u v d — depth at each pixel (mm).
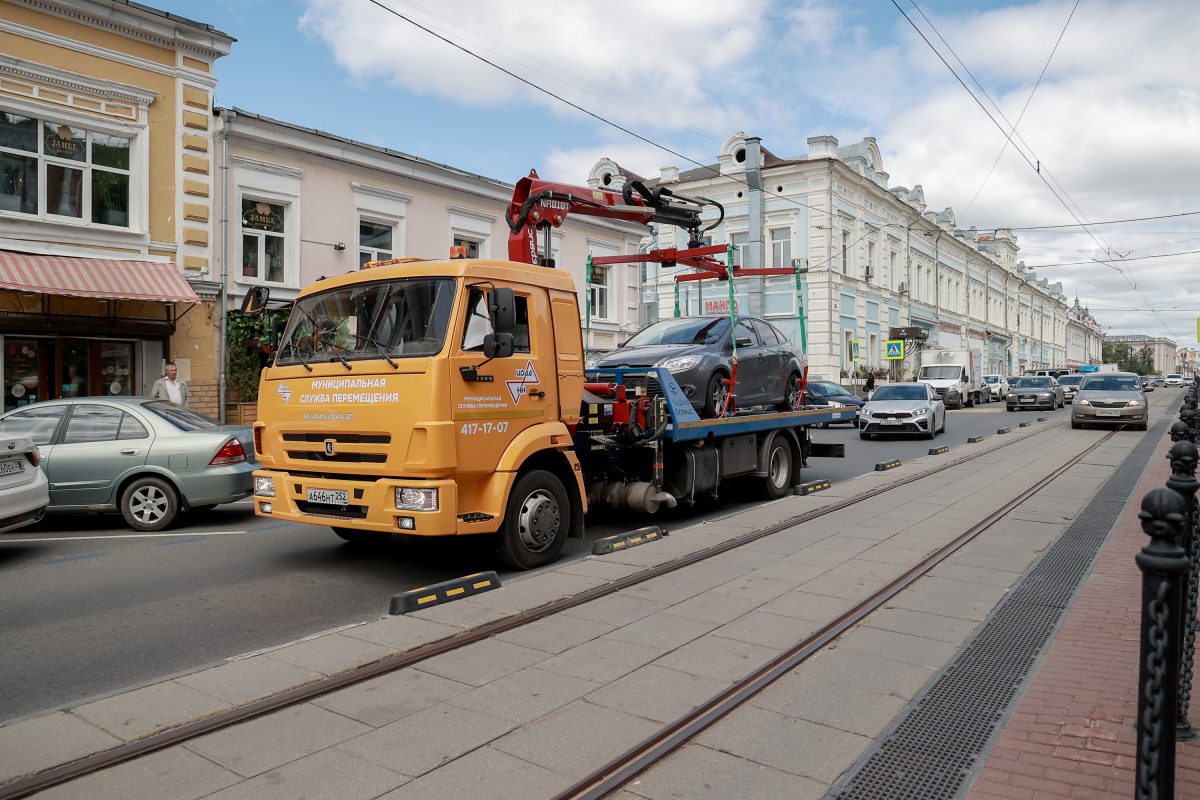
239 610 6164
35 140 14023
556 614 5773
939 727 3947
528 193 9414
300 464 6969
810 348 36625
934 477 13086
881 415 22141
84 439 9438
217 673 4602
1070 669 4648
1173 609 2479
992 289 66750
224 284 16172
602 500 9109
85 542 8750
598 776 3449
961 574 6871
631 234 26922
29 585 6906
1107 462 14930
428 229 20531
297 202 17641
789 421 11664
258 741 3787
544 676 4574
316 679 4484
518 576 6957
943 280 54031
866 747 3758
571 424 7758
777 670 4648
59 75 14062
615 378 9297
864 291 40281
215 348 16219
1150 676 2488
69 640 5473
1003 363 70188
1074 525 8914
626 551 7668
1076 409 23359
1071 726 3918
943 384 38719
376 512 6461
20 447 7852
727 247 10539
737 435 10641
